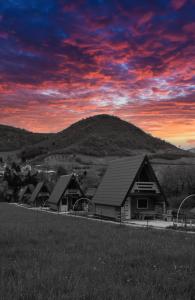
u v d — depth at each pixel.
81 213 61.00
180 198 58.72
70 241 17.52
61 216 49.53
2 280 8.84
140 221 43.34
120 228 27.78
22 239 18.31
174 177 65.88
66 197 71.88
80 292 7.63
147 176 48.06
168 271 10.13
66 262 11.41
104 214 50.66
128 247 14.96
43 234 20.97
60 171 138.50
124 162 52.66
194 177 63.38
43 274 9.48
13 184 138.38
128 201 45.91
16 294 7.52
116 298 7.25
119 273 9.81
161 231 25.75
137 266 10.91
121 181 48.91
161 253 13.20
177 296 7.52
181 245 15.96
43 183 93.25
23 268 10.57
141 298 7.27
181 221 41.72
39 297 7.25
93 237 19.70
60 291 7.78
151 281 8.83
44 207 86.25
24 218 42.09
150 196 48.09
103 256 12.64
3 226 28.08
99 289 7.91
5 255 13.34
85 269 10.26
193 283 8.54
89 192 75.81
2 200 130.88
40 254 13.23
